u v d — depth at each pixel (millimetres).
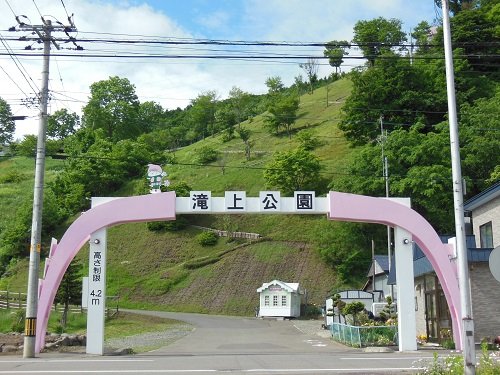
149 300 54406
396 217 19469
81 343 21641
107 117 107188
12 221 70375
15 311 33500
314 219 63812
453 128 11930
